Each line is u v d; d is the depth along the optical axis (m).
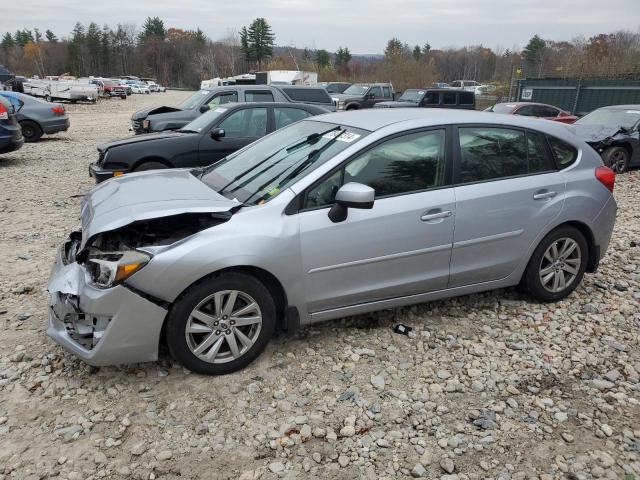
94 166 7.77
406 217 3.73
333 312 3.73
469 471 2.71
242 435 2.94
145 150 7.66
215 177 4.30
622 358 3.80
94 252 3.30
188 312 3.24
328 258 3.55
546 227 4.29
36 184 9.62
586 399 3.32
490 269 4.19
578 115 23.44
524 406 3.23
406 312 4.39
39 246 6.01
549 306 4.57
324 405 3.20
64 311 3.35
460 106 23.70
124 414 3.08
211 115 8.45
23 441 2.85
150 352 3.24
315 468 2.72
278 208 3.44
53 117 16.14
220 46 112.75
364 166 3.69
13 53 124.50
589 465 2.77
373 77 59.31
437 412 3.17
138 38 125.69
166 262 3.10
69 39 119.06
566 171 4.41
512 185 4.13
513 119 4.28
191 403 3.18
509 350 3.87
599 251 4.68
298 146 4.11
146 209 3.30
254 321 3.44
